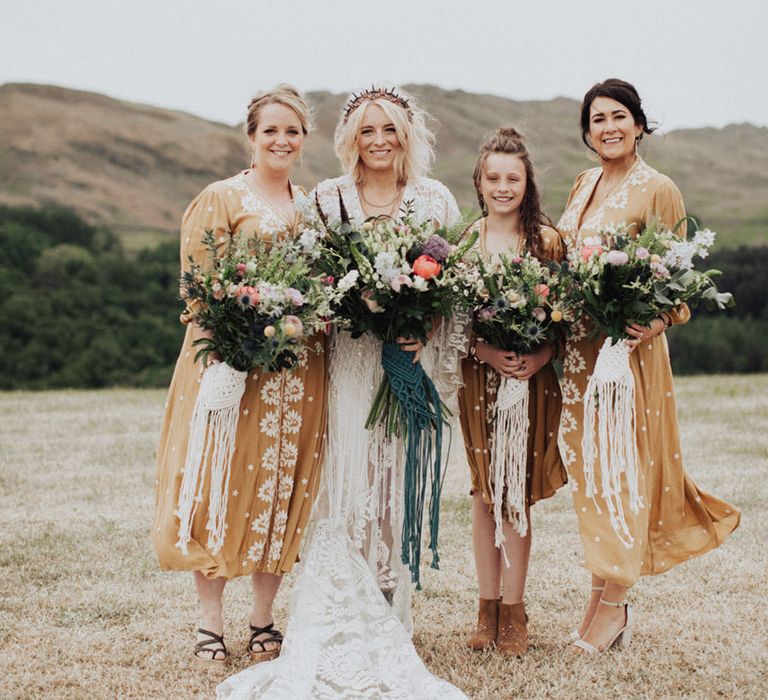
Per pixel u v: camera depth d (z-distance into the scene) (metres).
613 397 3.90
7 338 22.94
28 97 55.28
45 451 8.19
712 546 4.15
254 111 3.99
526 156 3.99
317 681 3.55
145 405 11.47
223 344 3.69
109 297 24.94
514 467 3.96
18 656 3.82
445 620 4.36
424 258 3.67
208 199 3.92
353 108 4.09
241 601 4.61
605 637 3.95
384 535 4.06
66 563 5.06
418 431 3.95
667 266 3.71
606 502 3.91
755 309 21.44
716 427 8.91
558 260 4.06
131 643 4.00
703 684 3.59
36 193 46.00
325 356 4.01
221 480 3.78
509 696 3.52
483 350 3.96
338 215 4.03
